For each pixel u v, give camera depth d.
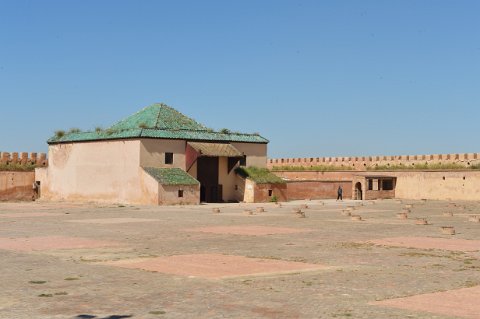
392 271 13.37
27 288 11.15
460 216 33.62
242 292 10.77
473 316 8.95
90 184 52.56
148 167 48.47
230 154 51.97
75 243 19.09
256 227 25.70
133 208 42.34
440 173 57.62
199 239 20.59
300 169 69.12
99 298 10.22
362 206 44.81
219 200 52.78
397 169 61.41
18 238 20.70
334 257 15.78
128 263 14.50
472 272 13.28
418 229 24.86
